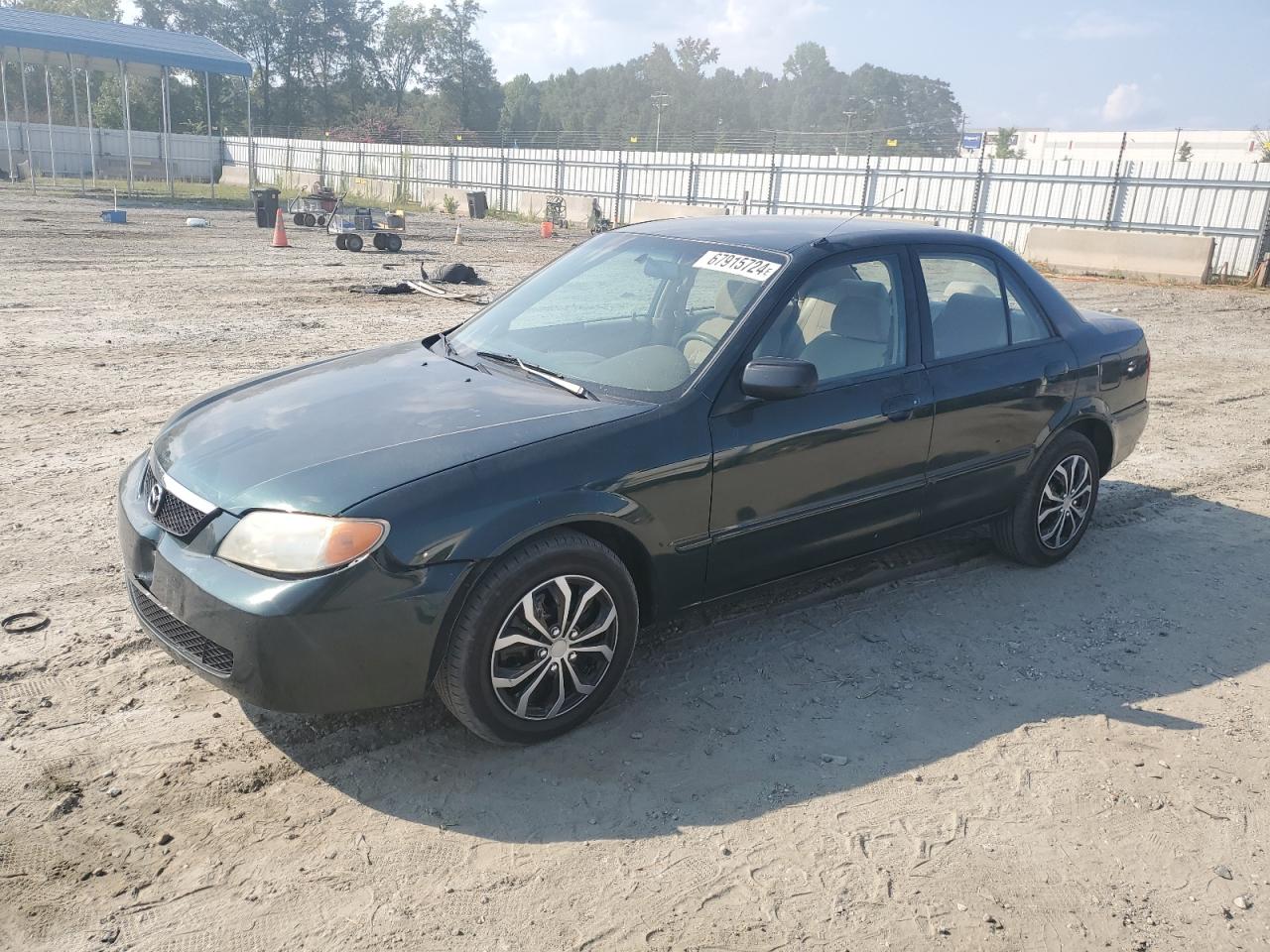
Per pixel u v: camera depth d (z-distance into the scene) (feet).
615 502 10.77
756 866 9.24
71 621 13.23
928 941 8.43
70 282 46.32
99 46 112.37
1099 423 16.96
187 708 11.34
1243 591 16.22
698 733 11.38
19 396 24.97
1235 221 79.41
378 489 9.73
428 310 42.45
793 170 110.32
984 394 14.57
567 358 12.84
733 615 14.49
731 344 12.12
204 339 33.60
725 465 11.70
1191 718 12.22
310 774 10.29
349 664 9.52
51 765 10.14
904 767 10.93
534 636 10.52
